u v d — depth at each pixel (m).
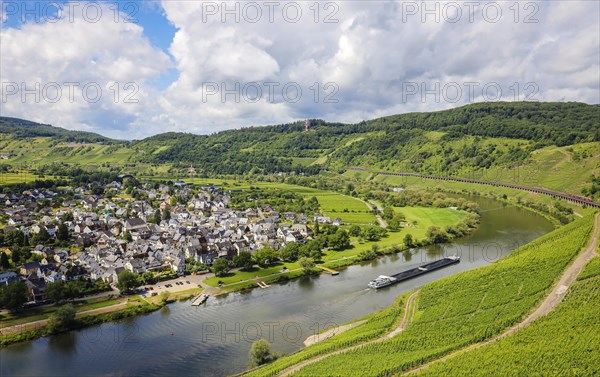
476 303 137.75
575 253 158.00
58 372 116.88
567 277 140.75
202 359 123.62
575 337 101.56
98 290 171.00
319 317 152.62
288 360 115.00
